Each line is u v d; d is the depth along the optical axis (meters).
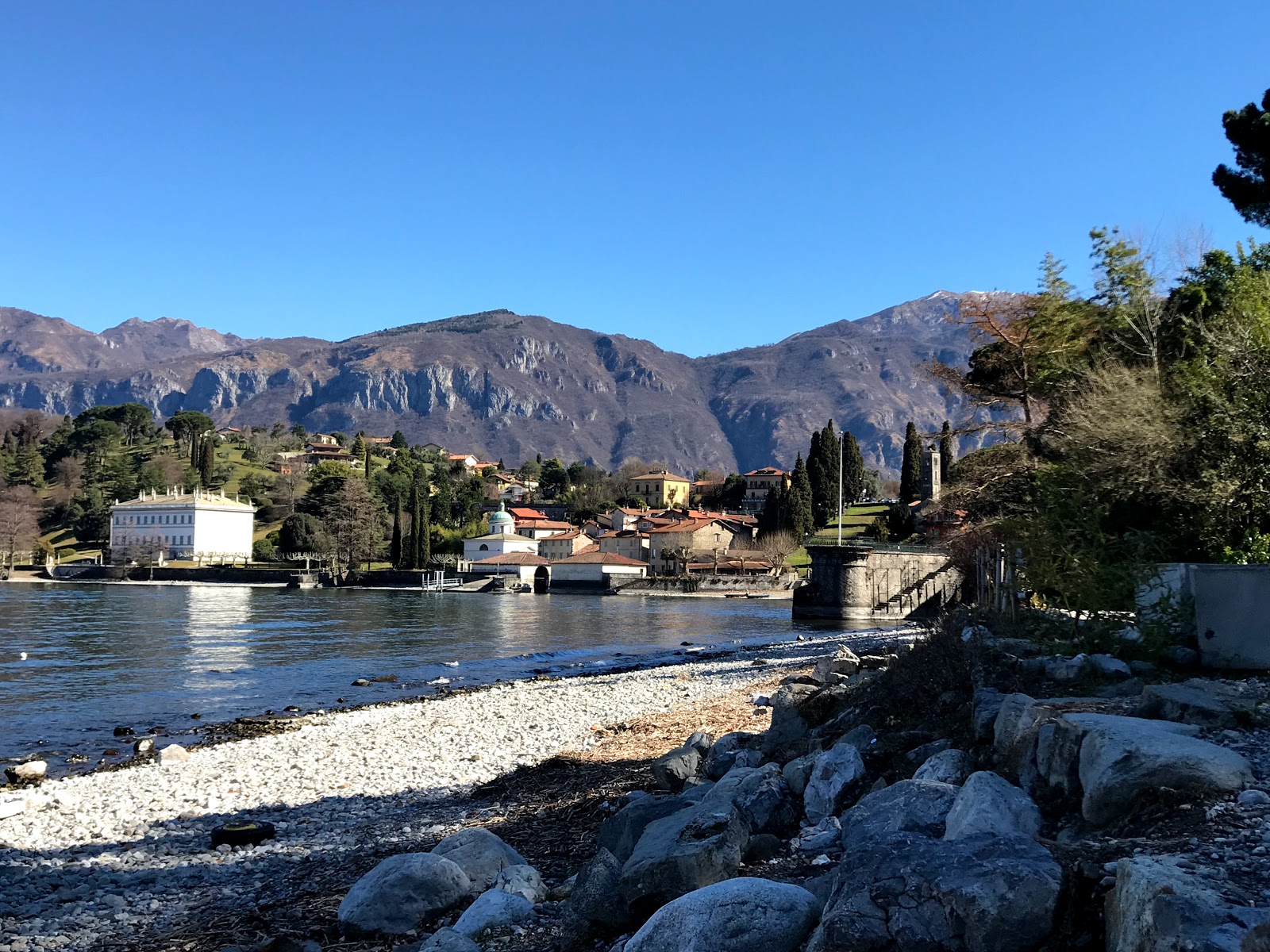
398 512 182.25
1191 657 13.55
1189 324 31.12
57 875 13.77
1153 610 14.04
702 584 150.00
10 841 15.71
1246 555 19.36
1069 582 15.91
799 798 11.24
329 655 52.84
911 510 127.00
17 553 191.25
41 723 30.22
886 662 21.20
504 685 39.34
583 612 103.31
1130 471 22.38
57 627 69.38
